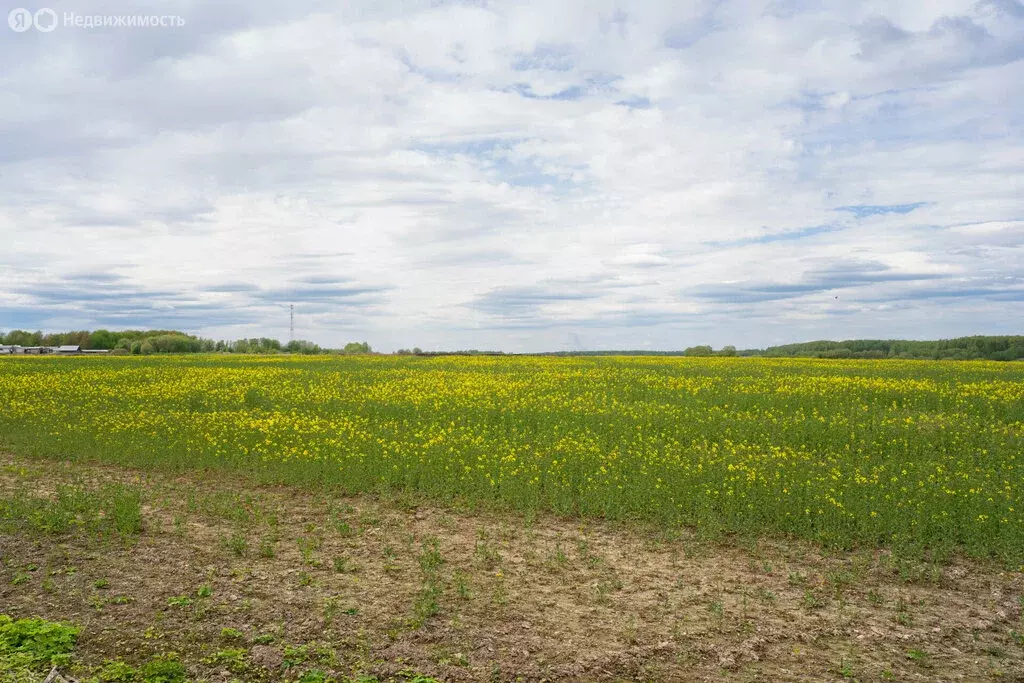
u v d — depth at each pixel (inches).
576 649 279.3
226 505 479.5
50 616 299.3
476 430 719.7
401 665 262.4
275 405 925.8
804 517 443.8
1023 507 450.3
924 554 401.1
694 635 293.9
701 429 705.0
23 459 639.1
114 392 1064.2
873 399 938.1
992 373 1264.8
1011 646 287.6
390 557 383.2
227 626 292.4
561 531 438.0
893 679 258.7
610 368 1485.0
